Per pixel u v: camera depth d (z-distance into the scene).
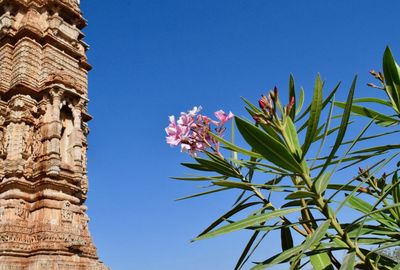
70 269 20.44
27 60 24.80
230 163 3.63
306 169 2.98
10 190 21.67
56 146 22.95
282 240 3.48
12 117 23.33
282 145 2.77
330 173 2.95
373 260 3.11
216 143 3.68
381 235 3.39
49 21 26.95
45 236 20.45
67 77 25.33
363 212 3.72
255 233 3.26
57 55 26.33
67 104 25.20
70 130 25.25
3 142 23.08
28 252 20.22
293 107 3.45
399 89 3.71
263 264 2.75
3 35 25.67
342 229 2.95
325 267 3.04
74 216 22.78
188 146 3.68
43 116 24.06
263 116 3.08
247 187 3.43
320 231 2.64
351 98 2.53
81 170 23.86
